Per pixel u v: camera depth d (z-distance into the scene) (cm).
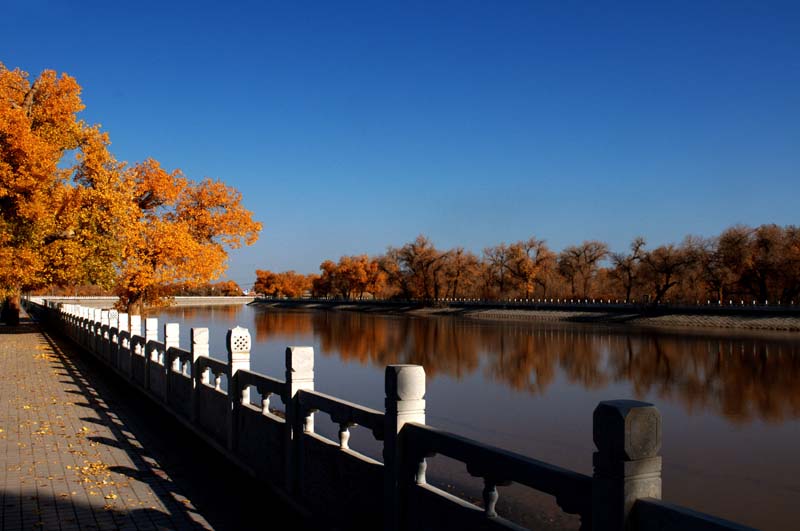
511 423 2030
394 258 11681
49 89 2927
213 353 3628
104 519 678
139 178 3108
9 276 2639
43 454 945
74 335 2942
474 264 10462
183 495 766
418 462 505
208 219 3259
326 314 10094
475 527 437
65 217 2795
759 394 2644
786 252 6494
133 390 1598
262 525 669
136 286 3019
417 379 523
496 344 4753
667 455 1689
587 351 4247
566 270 9744
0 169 2392
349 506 589
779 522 1195
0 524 656
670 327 6350
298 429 698
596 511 334
